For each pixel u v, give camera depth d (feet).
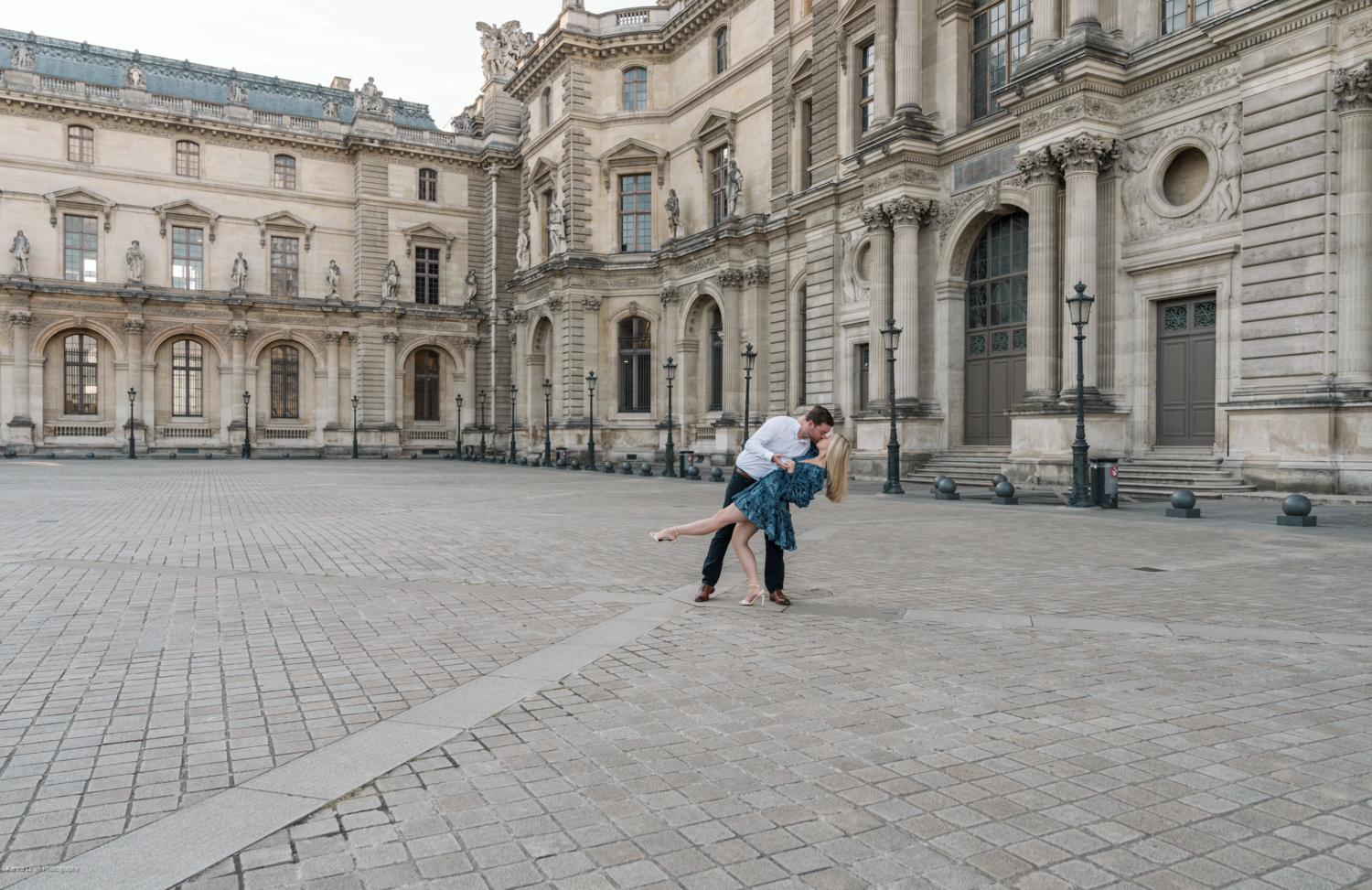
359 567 37.55
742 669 21.21
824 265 121.60
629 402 170.40
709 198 156.87
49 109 203.62
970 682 19.98
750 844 12.24
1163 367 81.97
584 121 171.12
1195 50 76.13
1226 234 75.00
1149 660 21.93
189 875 11.32
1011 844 12.23
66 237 205.98
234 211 221.66
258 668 21.36
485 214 240.32
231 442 219.61
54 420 206.39
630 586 32.86
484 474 133.39
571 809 13.38
